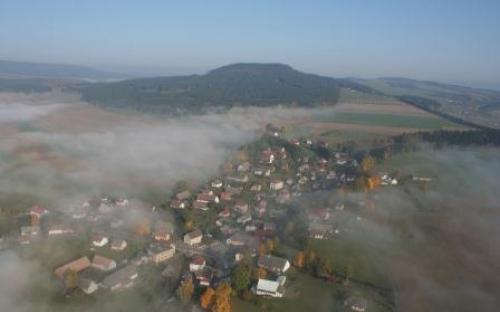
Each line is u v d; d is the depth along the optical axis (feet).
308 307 478.59
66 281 506.48
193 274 542.98
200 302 483.51
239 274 502.79
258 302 481.05
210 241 644.69
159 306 481.46
